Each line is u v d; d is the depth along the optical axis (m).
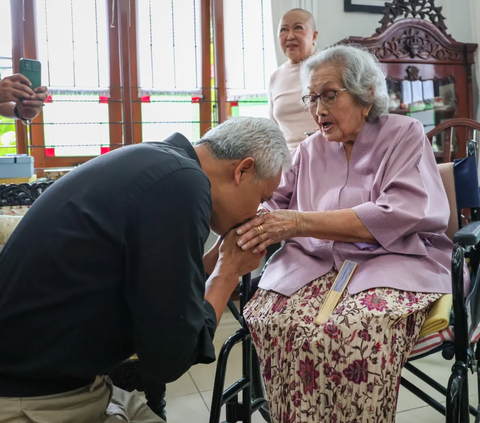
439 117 3.15
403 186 1.26
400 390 1.91
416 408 1.78
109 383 0.98
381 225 1.24
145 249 0.79
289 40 2.66
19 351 0.81
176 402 1.91
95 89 3.00
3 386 0.82
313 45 2.72
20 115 2.07
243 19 3.19
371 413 1.12
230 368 2.18
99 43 2.99
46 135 2.95
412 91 3.07
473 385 1.92
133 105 3.09
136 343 0.82
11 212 1.64
